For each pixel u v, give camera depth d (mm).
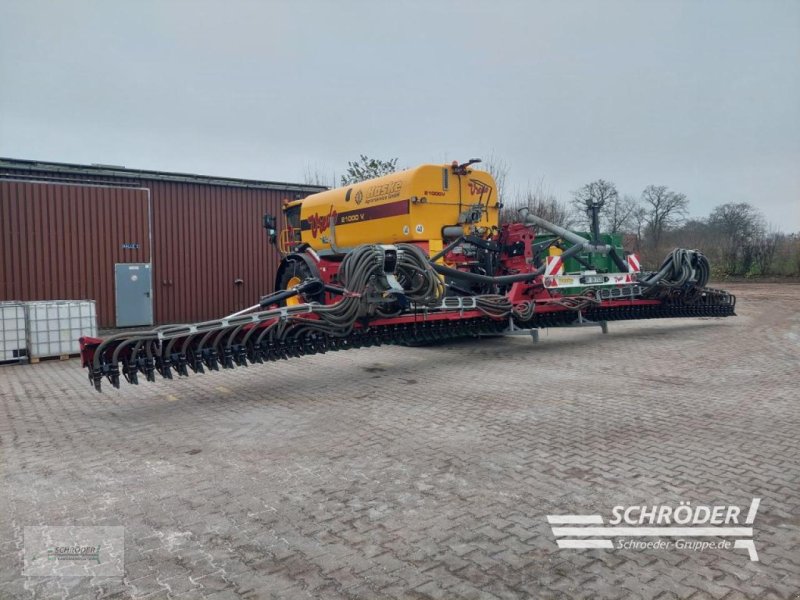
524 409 6172
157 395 7258
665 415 5859
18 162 13008
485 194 10195
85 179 13797
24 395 7582
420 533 3520
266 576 3080
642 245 35062
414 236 9375
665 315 11805
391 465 4625
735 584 2957
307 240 11781
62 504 3998
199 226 15242
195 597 2896
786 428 5363
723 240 31438
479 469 4504
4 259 12805
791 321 13359
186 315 15125
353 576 3068
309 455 4895
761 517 3658
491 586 2965
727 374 7723
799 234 27391
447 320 8719
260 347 6980
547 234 13391
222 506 3928
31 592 2955
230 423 5902
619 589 2930
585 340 10977
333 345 7641
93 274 13820
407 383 7590
